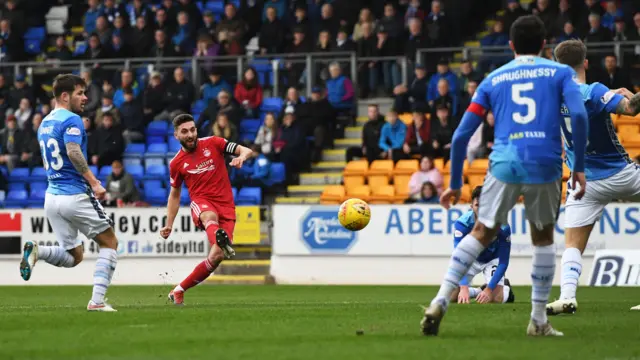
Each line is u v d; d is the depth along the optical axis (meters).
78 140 25.08
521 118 17.33
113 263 26.00
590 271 46.16
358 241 49.38
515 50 17.92
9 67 66.12
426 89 58.16
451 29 62.19
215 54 64.00
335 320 21.94
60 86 25.66
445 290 17.94
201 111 62.16
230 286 47.25
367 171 55.16
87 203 25.66
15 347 16.91
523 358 15.12
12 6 71.19
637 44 56.97
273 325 20.62
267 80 62.34
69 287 48.22
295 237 50.06
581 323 21.36
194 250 50.84
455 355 15.49
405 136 55.84
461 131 17.64
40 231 51.94
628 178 24.98
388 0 65.25
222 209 30.20
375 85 61.56
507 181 17.34
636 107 23.59
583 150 17.28
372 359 15.10
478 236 17.89
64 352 16.22
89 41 67.06
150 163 60.09
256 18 66.94
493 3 67.12
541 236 18.03
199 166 29.95
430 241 48.69
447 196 17.94
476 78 57.84
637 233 46.38
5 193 59.81
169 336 18.47
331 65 60.78
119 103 62.94
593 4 60.28
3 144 62.47
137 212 51.44
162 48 65.31
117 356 15.69
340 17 64.56
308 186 57.22
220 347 16.75
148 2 71.94
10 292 43.53
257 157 56.31
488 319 22.09
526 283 47.25
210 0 72.06
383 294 39.62
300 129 57.78
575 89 17.25
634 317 23.20
